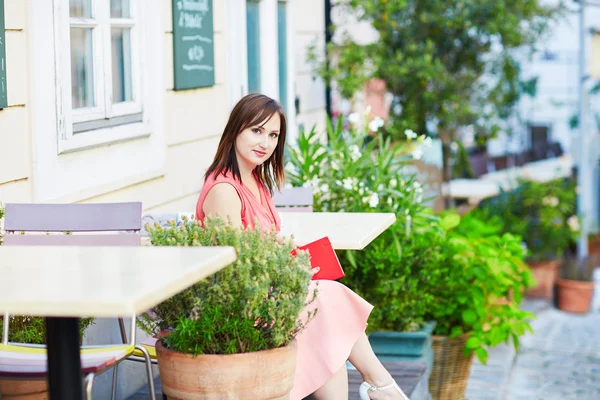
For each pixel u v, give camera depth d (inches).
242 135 151.9
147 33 201.6
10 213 144.6
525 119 559.8
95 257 109.4
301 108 323.9
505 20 360.5
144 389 186.5
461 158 403.5
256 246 124.1
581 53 466.0
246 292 120.1
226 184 150.1
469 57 379.2
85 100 181.0
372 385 149.5
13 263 106.5
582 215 449.4
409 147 270.7
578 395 275.6
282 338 122.6
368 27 421.7
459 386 245.1
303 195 195.6
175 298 122.1
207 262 103.1
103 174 182.4
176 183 216.7
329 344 141.4
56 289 90.8
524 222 426.6
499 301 267.9
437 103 369.4
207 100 234.5
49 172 163.9
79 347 103.7
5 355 123.8
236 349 120.7
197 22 224.5
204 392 118.3
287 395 123.7
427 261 231.3
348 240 148.7
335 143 231.8
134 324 133.3
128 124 193.5
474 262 250.4
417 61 351.6
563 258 431.5
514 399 271.4
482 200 455.8
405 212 223.1
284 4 296.7
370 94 373.1
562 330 364.8
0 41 149.6
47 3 162.9
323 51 344.8
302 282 123.6
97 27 181.2
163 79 208.7
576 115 568.7
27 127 159.0
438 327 245.0
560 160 601.6
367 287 223.6
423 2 368.8
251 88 268.8
